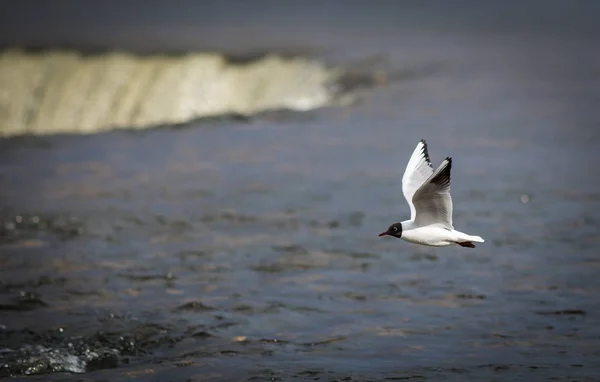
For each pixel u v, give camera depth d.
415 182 9.71
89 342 12.37
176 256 15.95
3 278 14.88
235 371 11.41
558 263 15.29
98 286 14.51
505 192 19.62
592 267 15.05
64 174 21.52
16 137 25.34
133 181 20.88
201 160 22.80
